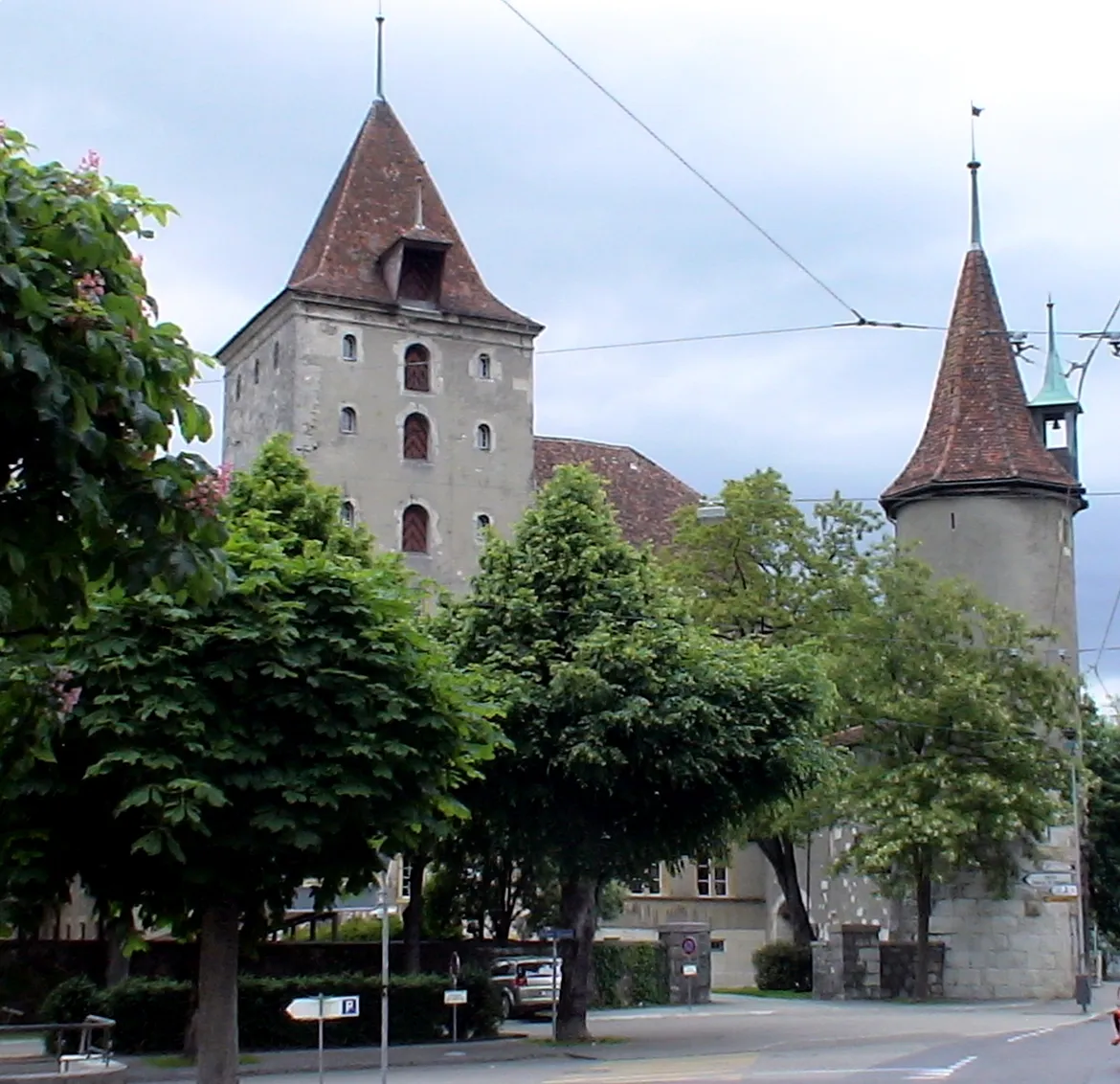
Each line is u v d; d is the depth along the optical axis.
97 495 8.94
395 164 61.56
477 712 18.45
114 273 9.80
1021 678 45.88
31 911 17.39
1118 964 69.06
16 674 11.59
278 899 17.98
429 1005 30.80
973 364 52.66
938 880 46.03
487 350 60.09
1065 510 51.44
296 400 56.75
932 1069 22.81
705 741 28.45
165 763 16.41
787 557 48.62
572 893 31.08
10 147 9.91
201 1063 17.20
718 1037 30.58
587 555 29.75
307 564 17.70
